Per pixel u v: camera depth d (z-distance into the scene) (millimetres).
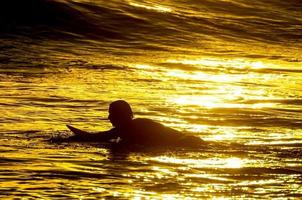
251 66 57000
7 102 36625
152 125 27719
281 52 66375
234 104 38562
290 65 58781
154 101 38500
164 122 32406
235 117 34094
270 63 59312
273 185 21016
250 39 72188
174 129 28500
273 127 31594
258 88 45844
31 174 21906
